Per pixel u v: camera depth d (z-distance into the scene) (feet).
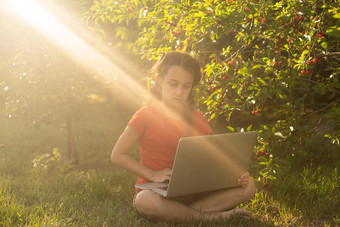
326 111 15.17
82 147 21.66
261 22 10.60
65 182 14.39
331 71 15.29
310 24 10.61
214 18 10.40
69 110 17.52
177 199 10.01
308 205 11.65
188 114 10.21
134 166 9.64
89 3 18.24
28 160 18.48
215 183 9.55
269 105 16.60
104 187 13.30
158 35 13.10
